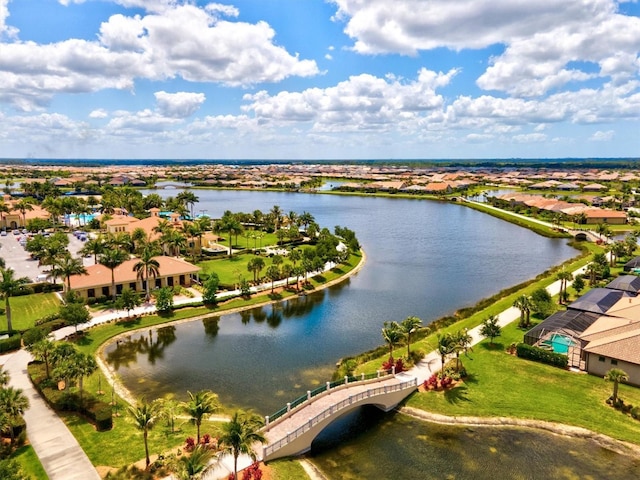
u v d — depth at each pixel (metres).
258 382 60.28
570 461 44.06
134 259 101.62
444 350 57.59
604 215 183.75
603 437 47.06
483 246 153.25
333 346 72.56
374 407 54.66
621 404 51.41
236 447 38.25
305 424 45.75
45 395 52.66
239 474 40.44
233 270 114.56
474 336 72.69
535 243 158.00
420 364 63.53
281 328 80.31
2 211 170.12
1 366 60.47
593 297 79.31
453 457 44.94
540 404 52.88
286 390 58.06
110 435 46.28
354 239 140.50
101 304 88.81
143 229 134.88
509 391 55.78
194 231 128.50
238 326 81.06
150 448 44.22
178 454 42.84
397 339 61.34
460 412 52.00
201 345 72.62
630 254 125.31
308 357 68.38
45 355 56.12
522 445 46.56
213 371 63.44
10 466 34.72
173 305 86.62
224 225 133.50
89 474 40.09
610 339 59.41
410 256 138.62
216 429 47.34
